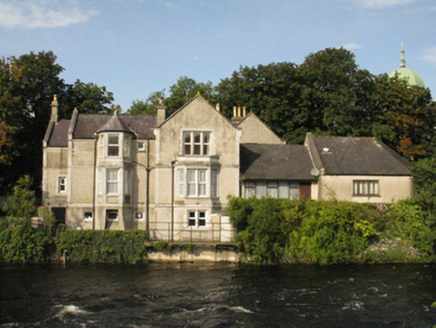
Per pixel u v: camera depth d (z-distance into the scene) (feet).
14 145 157.17
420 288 97.45
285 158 145.48
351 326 75.15
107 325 75.31
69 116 196.34
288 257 121.39
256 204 121.90
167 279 104.83
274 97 198.80
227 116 208.03
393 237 127.03
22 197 122.93
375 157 144.87
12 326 74.54
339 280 104.01
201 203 130.72
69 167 136.36
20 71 174.50
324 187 137.28
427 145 191.21
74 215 135.13
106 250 120.16
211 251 122.62
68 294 92.73
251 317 79.20
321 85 198.80
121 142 132.46
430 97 201.77
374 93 196.44
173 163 132.77
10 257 118.52
